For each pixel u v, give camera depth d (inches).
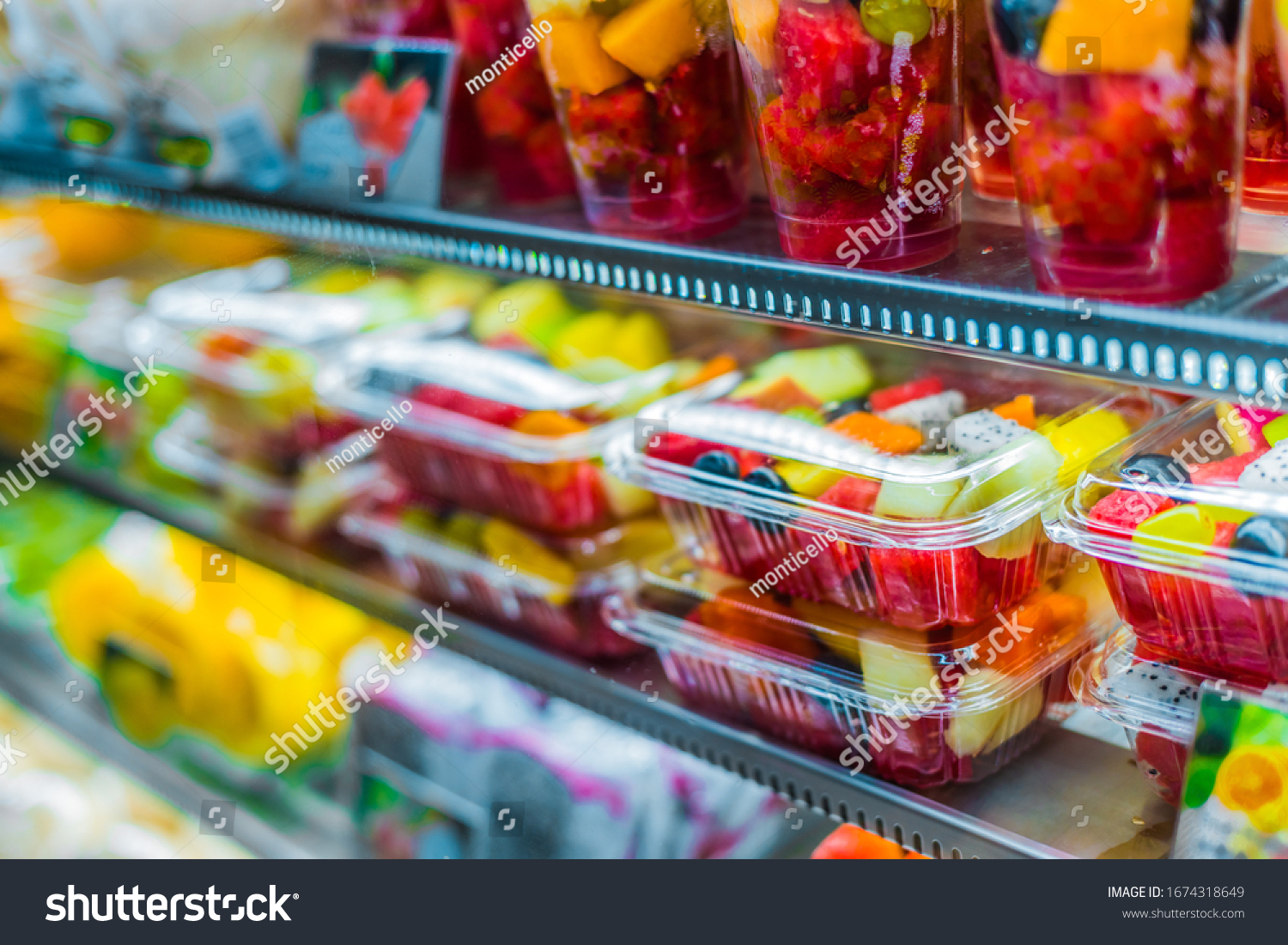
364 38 48.2
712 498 43.5
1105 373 27.0
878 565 39.3
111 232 77.5
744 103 39.6
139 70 53.5
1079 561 42.6
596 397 52.3
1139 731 35.8
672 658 46.1
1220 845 31.6
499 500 54.7
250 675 68.5
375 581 60.5
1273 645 32.3
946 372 46.3
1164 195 25.8
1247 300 25.9
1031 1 26.0
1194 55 25.0
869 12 29.5
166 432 71.9
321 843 63.1
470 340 60.2
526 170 43.9
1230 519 32.2
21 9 58.1
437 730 62.7
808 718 41.8
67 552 80.9
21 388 80.1
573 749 59.6
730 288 34.5
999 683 38.1
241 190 51.8
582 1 36.0
